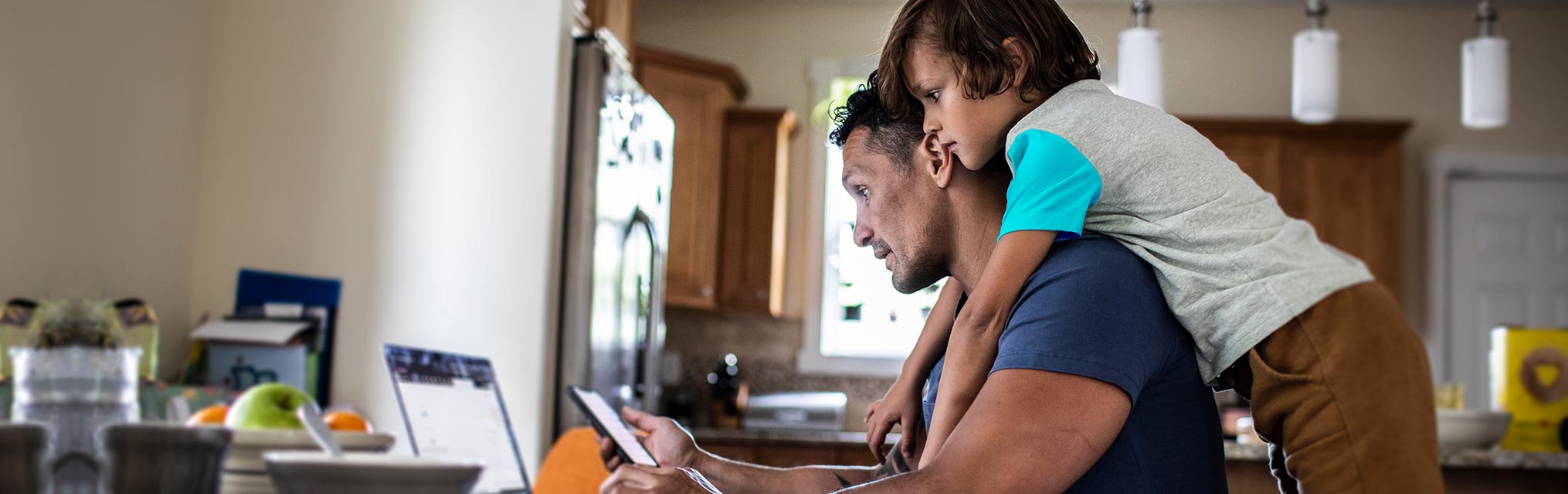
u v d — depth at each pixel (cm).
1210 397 112
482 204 275
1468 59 397
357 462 68
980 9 118
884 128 127
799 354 578
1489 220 578
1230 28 572
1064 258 108
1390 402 107
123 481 78
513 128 276
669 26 579
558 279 284
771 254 547
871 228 129
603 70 297
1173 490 105
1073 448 98
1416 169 578
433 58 278
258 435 99
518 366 270
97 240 235
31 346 177
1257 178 548
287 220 274
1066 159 110
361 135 277
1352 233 544
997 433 98
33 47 217
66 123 226
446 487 69
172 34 259
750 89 579
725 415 531
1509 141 577
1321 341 108
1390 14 585
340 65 279
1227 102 569
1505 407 265
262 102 277
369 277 273
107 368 120
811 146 582
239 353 253
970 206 123
